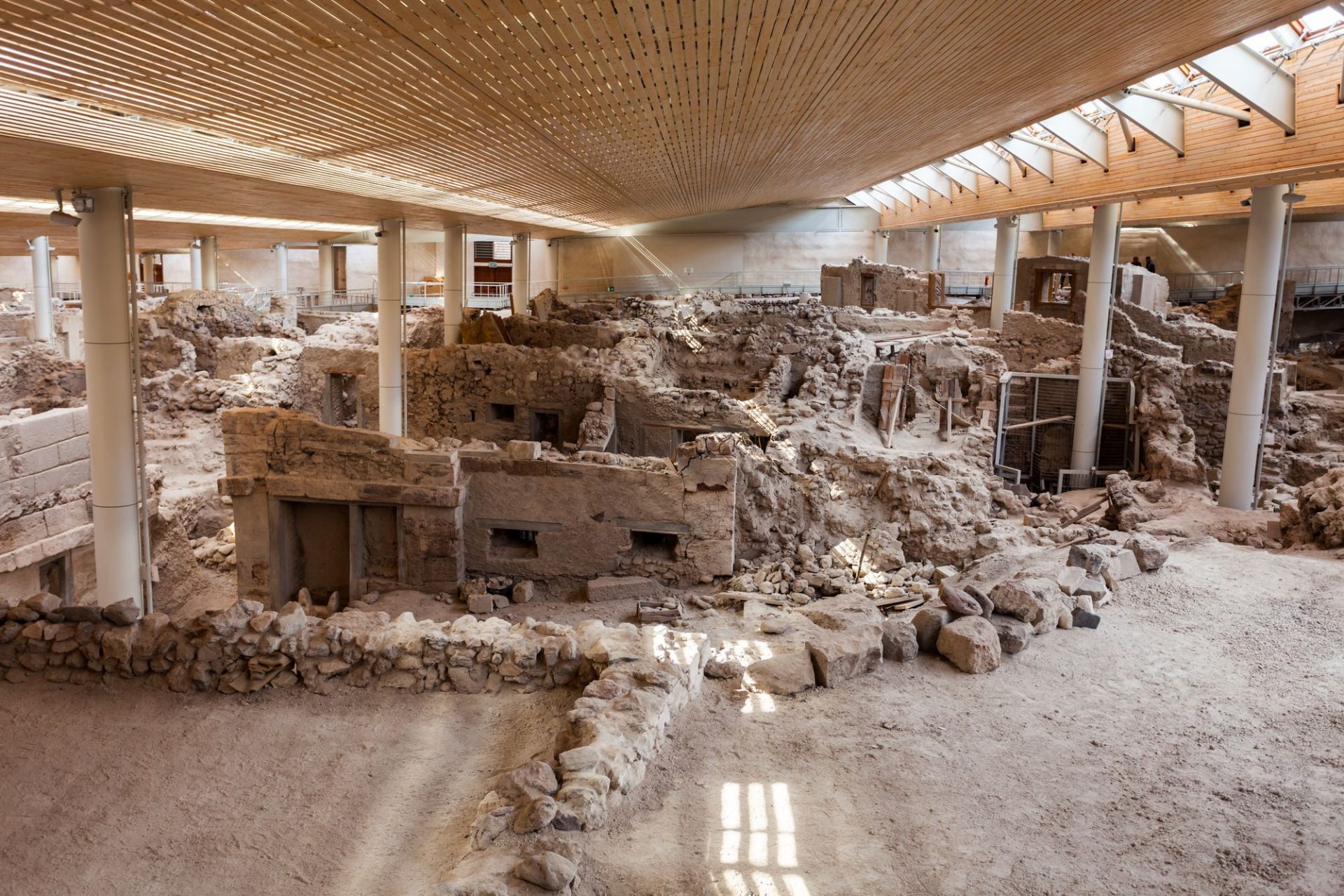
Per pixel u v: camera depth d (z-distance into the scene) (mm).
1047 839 4934
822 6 6727
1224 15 9336
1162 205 26219
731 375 21953
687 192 23188
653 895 4430
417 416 21469
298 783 5812
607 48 7090
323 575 13430
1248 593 8883
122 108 7016
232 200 14625
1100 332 22359
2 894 4750
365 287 47438
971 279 43719
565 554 12984
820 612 8578
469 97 8102
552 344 23438
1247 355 16531
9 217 16688
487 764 6000
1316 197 20281
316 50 5969
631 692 6148
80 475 14016
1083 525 16531
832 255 44812
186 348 24172
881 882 4559
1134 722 6277
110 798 5652
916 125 15031
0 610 7395
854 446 16328
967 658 7211
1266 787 5391
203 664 7027
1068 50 10219
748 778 5617
